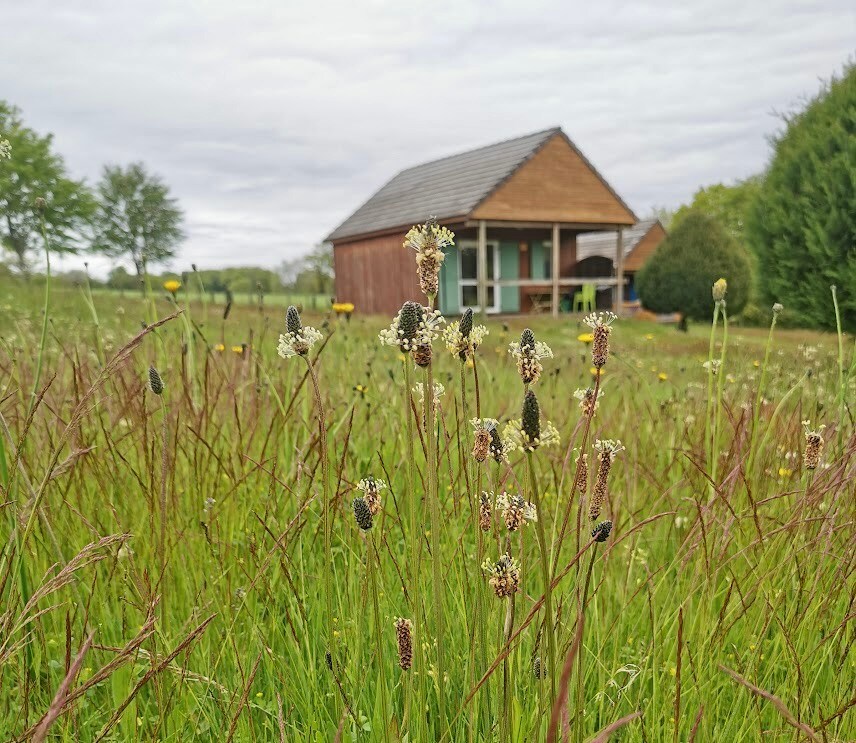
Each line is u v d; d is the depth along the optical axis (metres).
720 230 24.66
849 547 2.08
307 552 2.54
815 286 12.94
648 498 2.92
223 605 2.21
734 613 2.13
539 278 26.25
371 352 5.45
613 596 2.34
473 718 1.57
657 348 11.64
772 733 1.76
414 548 1.32
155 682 1.64
